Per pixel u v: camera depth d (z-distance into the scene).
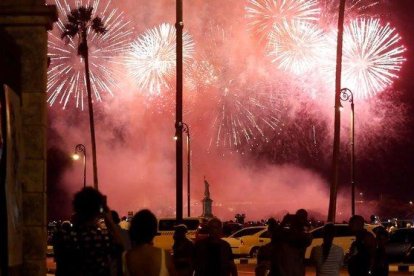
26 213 13.34
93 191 8.80
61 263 8.67
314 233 36.12
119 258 8.89
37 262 13.27
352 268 13.77
